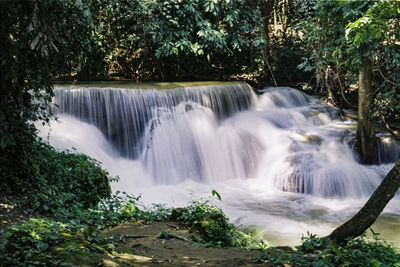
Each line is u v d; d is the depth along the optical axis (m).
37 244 4.06
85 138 11.43
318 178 12.32
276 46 18.91
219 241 6.42
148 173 12.30
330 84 17.08
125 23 16.17
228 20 15.89
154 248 5.48
